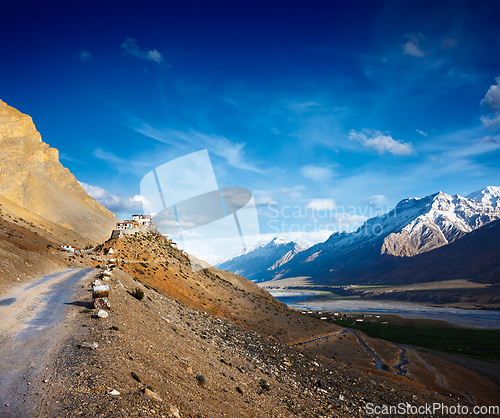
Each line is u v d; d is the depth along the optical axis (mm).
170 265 65312
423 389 55781
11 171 196125
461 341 137375
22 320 17594
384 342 102500
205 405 12500
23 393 9203
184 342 23469
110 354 13164
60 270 42469
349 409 27484
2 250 36594
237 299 77125
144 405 9422
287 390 24594
